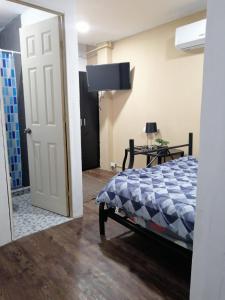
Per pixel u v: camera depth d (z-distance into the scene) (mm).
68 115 2449
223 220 797
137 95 4094
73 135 2520
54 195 2732
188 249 1607
